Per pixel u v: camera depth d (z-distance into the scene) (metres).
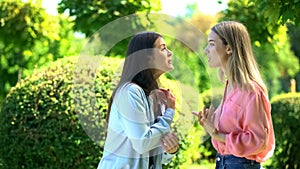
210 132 3.54
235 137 3.46
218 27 3.68
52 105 6.12
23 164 6.21
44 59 10.10
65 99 6.12
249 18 8.27
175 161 6.29
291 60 18.77
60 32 10.18
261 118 3.44
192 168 8.52
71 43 10.28
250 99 3.46
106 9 8.18
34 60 10.09
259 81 3.57
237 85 3.54
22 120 6.18
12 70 10.18
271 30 8.23
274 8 5.64
